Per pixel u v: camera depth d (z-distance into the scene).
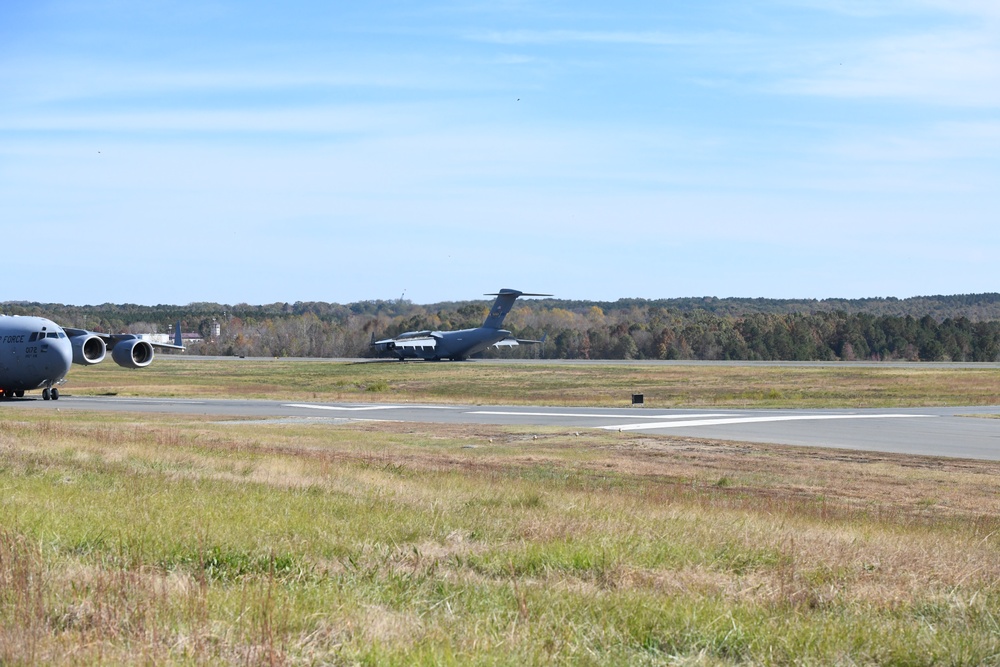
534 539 15.03
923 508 24.39
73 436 33.38
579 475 29.66
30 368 61.84
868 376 108.62
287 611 9.76
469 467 30.59
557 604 10.69
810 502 24.61
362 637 9.16
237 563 12.39
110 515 15.31
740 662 9.26
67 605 9.75
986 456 36.56
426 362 147.88
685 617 10.29
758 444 40.41
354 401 71.62
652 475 30.19
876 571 13.62
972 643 9.83
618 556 13.64
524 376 114.69
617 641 9.54
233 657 8.49
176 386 93.75
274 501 18.27
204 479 21.91
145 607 9.58
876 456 36.41
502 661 8.65
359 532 15.02
